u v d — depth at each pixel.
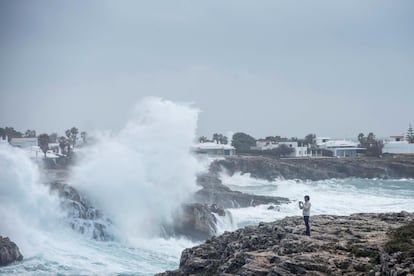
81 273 36.81
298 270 20.83
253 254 23.56
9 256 38.38
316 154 190.00
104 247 45.00
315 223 29.53
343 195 91.94
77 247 43.94
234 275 22.34
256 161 138.50
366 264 20.55
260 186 115.81
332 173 143.75
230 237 30.75
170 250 45.19
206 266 27.73
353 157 171.62
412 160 158.00
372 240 23.94
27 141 144.00
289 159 159.00
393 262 19.17
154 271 37.81
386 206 74.75
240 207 71.50
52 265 38.53
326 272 20.39
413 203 78.12
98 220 49.28
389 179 144.38
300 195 91.94
